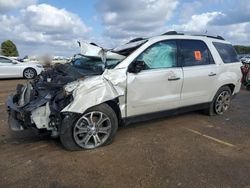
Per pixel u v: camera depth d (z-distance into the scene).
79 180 3.12
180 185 3.03
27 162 3.56
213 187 2.99
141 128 5.02
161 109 4.64
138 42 4.75
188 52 4.99
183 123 5.36
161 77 4.48
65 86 3.69
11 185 3.00
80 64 4.77
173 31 5.04
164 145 4.19
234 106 7.07
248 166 3.51
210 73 5.28
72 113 3.66
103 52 4.24
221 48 5.73
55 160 3.62
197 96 5.18
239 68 6.09
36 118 3.67
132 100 4.23
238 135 4.70
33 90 3.99
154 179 3.15
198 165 3.51
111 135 4.09
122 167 3.44
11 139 4.43
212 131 4.90
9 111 4.26
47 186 3.00
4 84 11.90
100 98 3.77
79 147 3.88
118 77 4.02
